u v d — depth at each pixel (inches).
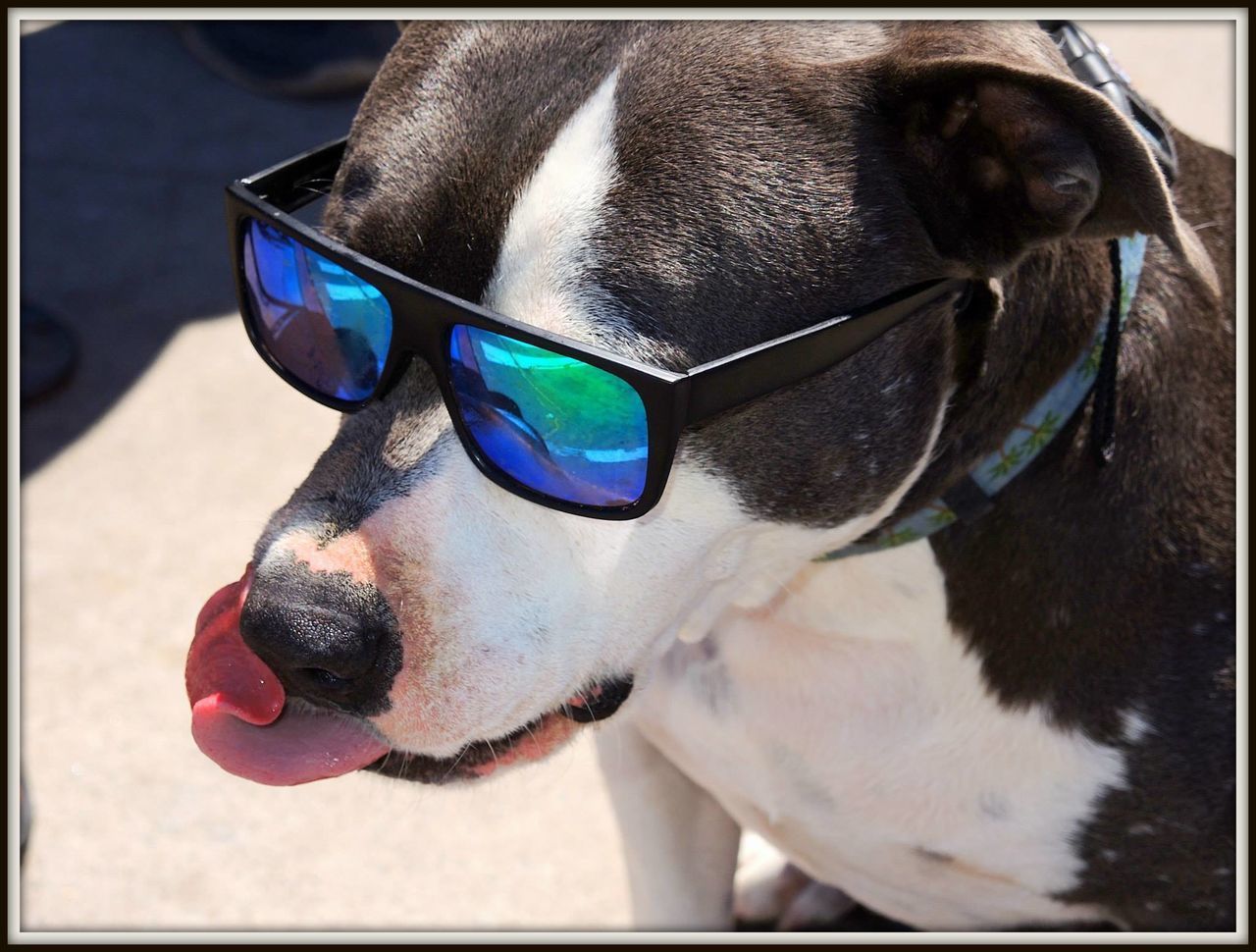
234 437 67.0
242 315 41.6
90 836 51.7
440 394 39.2
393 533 38.5
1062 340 40.8
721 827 47.4
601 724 40.2
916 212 39.6
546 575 38.9
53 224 80.4
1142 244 41.7
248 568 39.2
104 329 73.5
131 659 56.1
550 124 38.7
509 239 38.5
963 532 41.5
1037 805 42.7
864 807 43.7
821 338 38.8
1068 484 41.3
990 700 42.3
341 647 37.9
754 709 43.5
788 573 41.3
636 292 38.4
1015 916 45.4
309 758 39.4
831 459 39.8
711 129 38.7
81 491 63.9
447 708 38.5
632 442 38.3
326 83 89.7
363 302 39.4
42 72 93.2
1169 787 42.2
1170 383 41.8
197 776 52.9
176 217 81.0
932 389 40.2
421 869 51.3
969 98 39.0
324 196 43.1
